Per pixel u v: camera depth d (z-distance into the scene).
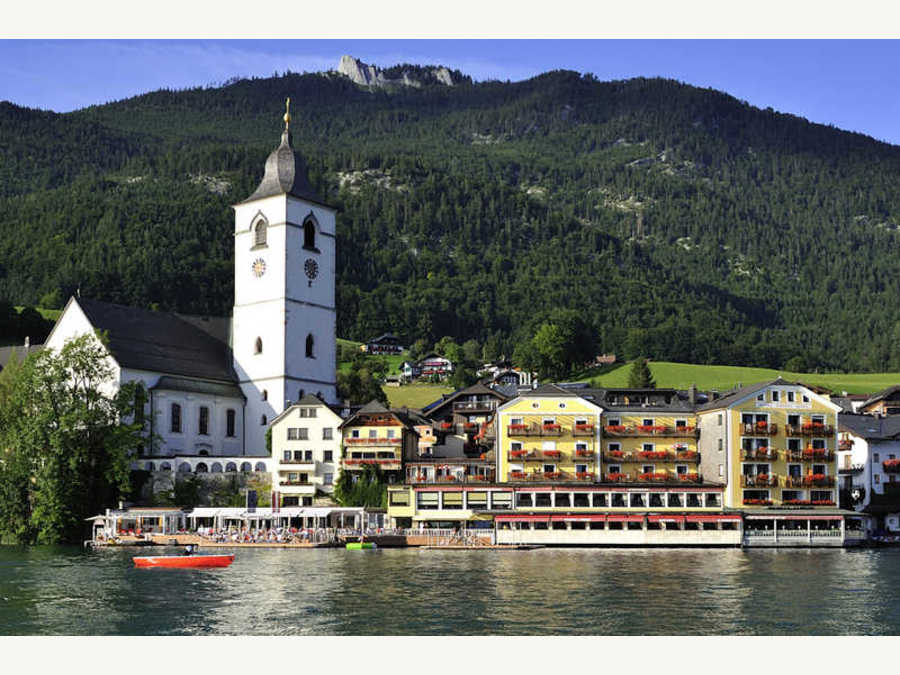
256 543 132.50
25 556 119.06
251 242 173.62
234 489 153.50
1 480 137.75
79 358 143.00
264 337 171.00
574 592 87.19
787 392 141.62
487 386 170.12
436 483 141.25
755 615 77.19
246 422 171.62
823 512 133.88
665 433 146.12
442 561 111.81
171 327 171.75
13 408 141.12
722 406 140.88
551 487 139.38
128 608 80.69
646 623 74.44
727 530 131.12
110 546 132.88
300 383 171.75
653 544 131.25
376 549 129.50
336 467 152.62
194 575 99.25
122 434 142.12
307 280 174.00
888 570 101.75
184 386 162.75
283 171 174.62
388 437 150.50
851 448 157.75
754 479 139.25
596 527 133.50
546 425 144.50
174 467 153.25
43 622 75.56
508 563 109.19
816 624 74.25
